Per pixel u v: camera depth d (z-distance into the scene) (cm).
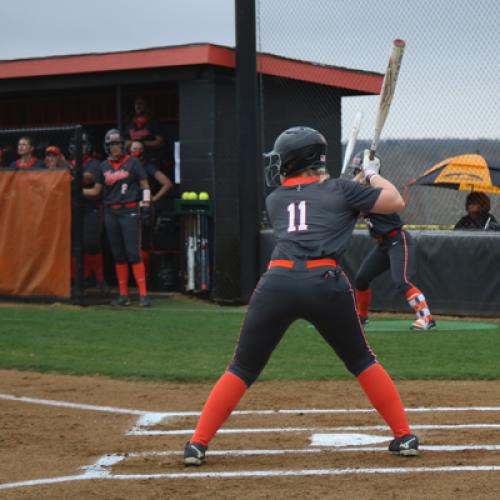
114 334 3656
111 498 1523
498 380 2720
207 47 4784
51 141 5891
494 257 4250
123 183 4541
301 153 1764
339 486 1560
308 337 3591
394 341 3416
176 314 4338
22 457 1844
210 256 4978
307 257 1673
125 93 5688
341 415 2231
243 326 1720
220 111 4941
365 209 1717
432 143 4569
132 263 4634
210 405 1742
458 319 4253
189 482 1616
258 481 1611
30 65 5288
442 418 2181
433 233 4375
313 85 5062
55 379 2780
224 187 4925
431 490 1518
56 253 4656
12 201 4738
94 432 2084
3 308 4528
